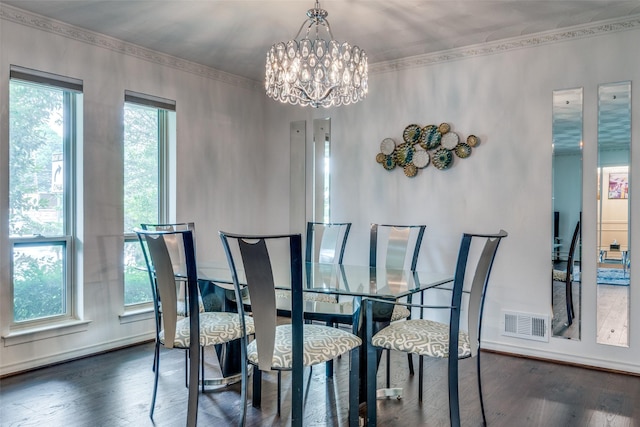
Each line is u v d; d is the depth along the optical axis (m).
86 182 3.40
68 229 3.38
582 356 3.26
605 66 3.18
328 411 2.52
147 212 3.90
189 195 4.14
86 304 3.39
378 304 2.41
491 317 3.62
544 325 3.40
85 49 3.38
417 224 3.97
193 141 4.18
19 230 3.12
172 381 2.93
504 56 3.56
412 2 2.89
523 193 3.49
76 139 3.39
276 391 2.78
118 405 2.55
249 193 4.75
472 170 3.70
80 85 3.36
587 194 3.25
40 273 3.23
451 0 2.87
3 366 2.96
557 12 3.04
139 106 3.80
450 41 3.59
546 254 3.40
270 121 4.88
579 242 3.28
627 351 3.11
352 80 2.74
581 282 3.27
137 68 3.73
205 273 2.88
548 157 3.39
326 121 4.51
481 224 3.67
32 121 3.19
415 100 3.97
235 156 4.59
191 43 3.66
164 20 3.20
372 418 2.25
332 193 4.45
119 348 3.58
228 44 3.68
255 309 1.96
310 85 2.79
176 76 4.03
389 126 4.11
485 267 2.29
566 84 3.32
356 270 3.10
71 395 2.69
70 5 2.96
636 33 3.08
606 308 3.19
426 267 3.91
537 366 3.25
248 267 1.91
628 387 2.85
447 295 3.85
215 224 4.38
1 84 2.94
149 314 3.81
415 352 2.22
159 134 4.01
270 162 4.88
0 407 2.52
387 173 4.13
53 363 3.20
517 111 3.51
